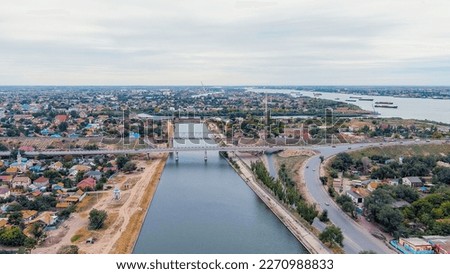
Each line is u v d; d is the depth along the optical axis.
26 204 170.00
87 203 180.62
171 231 152.12
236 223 161.12
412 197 168.38
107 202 183.00
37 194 187.38
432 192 183.38
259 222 162.38
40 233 139.75
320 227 148.88
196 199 195.88
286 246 138.12
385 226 144.00
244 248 136.25
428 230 137.12
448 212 148.62
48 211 167.75
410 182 197.50
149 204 184.25
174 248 136.38
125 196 193.12
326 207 170.50
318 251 129.75
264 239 144.25
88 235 144.12
